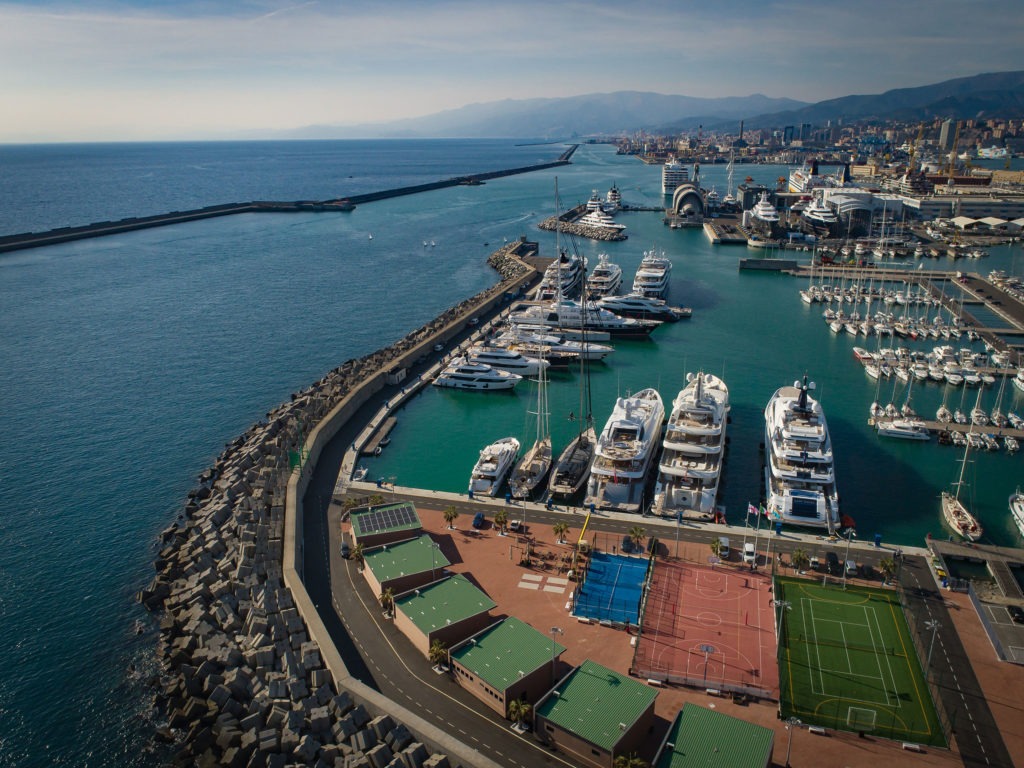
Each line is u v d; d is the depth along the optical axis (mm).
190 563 95500
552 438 140625
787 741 65438
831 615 83375
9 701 76875
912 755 64125
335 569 93500
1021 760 63625
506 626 77688
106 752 70562
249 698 72438
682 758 59656
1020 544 103000
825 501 105000
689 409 121438
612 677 70000
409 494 114062
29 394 165875
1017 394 161250
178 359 189750
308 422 136875
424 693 71750
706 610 83812
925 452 132375
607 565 93062
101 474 128875
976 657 76625
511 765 63219
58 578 98375
